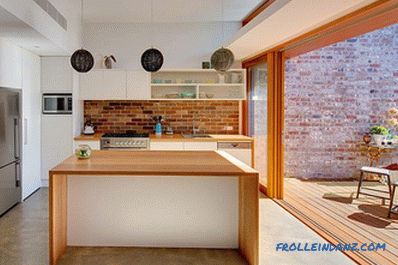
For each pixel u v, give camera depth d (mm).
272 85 5223
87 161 3289
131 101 6250
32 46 4816
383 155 6355
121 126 6270
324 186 6109
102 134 6016
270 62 5223
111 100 6191
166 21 6109
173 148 5617
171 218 3416
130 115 6262
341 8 3113
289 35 4285
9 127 4547
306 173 6699
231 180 3404
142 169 2910
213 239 3432
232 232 3430
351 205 4945
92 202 3385
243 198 3252
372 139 6324
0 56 4277
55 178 3000
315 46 4656
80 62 4008
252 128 6219
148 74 5871
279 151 5281
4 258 3117
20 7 3410
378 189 5852
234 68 6371
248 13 5602
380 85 6523
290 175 6715
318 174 6688
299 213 4523
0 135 4289
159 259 3150
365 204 4996
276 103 5238
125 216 3406
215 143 5660
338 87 6590
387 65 6508
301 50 4953
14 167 4711
